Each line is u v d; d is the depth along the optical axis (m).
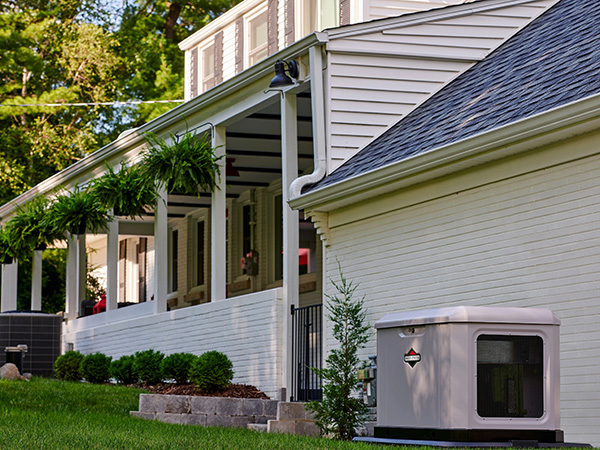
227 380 13.55
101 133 34.47
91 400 13.34
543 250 9.02
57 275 31.47
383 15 15.12
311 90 12.57
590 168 8.57
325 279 12.33
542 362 7.36
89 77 33.56
